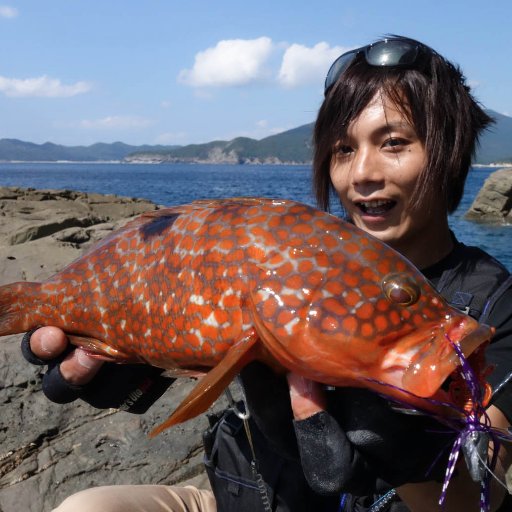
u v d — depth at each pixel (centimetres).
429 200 62
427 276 65
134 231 66
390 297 50
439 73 62
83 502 69
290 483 64
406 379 46
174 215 63
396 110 61
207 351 56
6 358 139
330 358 49
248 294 53
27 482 110
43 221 338
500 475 54
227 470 68
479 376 46
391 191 63
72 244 262
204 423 126
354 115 63
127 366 71
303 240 53
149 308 62
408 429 49
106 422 125
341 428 50
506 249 460
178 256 59
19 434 120
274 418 54
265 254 53
